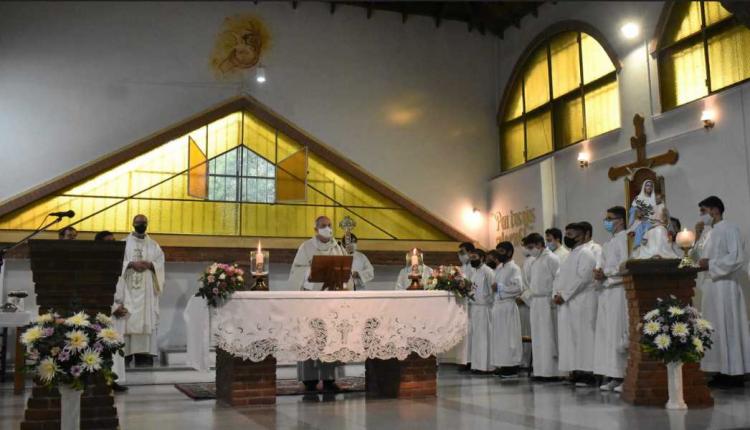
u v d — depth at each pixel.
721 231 7.40
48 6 11.26
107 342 4.48
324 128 12.41
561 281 7.92
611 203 10.32
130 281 8.60
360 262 9.71
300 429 5.02
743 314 7.40
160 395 7.33
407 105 12.99
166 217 11.20
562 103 11.77
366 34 12.91
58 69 11.19
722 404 6.02
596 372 7.32
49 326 4.39
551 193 11.52
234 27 12.11
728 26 8.80
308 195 12.02
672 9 9.58
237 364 6.27
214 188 11.50
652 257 6.23
